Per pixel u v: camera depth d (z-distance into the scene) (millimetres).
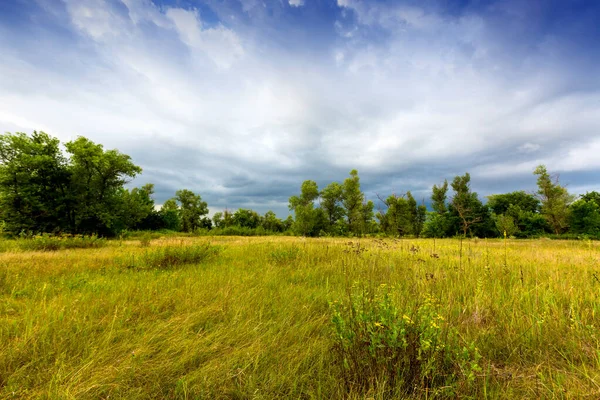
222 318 3271
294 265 7062
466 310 3369
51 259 8430
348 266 6301
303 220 40812
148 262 7301
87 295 4121
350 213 42406
